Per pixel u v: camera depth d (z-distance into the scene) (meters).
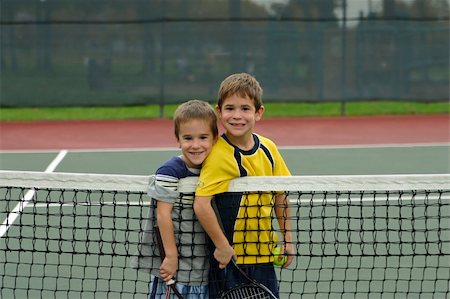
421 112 19.36
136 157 13.48
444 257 6.62
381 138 15.71
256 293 4.31
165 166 4.27
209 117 4.18
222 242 4.19
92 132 16.53
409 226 7.72
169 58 17.81
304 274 6.28
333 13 17.92
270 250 4.48
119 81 17.78
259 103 4.28
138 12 17.62
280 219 4.62
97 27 17.61
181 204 4.34
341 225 7.79
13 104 17.66
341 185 4.42
